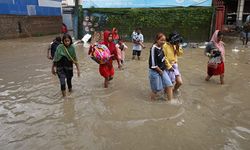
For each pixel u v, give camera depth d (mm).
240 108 6105
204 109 6031
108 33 7820
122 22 20578
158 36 6074
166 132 4934
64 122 5422
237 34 22031
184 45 16719
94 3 21031
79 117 5652
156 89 6355
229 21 24766
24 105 6410
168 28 19328
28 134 4922
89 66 10859
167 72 6578
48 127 5203
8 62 12148
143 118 5551
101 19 21141
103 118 5582
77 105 6336
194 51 15102
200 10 18172
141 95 7020
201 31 18484
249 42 18156
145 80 8523
